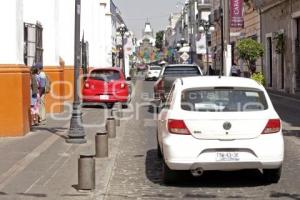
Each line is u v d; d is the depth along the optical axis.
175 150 9.04
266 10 40.22
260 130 9.09
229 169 9.09
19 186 9.32
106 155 12.38
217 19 63.88
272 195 8.86
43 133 15.95
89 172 9.09
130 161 12.02
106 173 10.64
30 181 9.71
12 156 12.18
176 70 24.31
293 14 33.06
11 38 14.98
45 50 22.52
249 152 9.04
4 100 14.95
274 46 38.03
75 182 9.67
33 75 17.58
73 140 14.16
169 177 9.54
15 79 14.98
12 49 15.02
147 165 11.55
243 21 44.69
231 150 9.02
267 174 9.59
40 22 22.30
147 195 8.91
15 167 10.95
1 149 13.10
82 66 35.75
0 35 14.95
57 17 23.12
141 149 13.70
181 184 9.73
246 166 9.04
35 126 17.66
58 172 10.50
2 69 14.88
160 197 8.77
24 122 15.39
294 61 33.34
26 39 19.73
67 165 11.21
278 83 37.34
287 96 31.66
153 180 10.09
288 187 9.42
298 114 21.77
